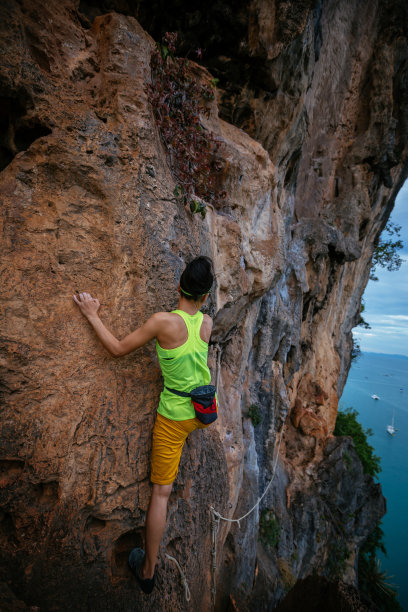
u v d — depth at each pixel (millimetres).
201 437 2840
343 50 10352
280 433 9570
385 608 15547
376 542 17234
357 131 11344
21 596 1759
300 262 10109
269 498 9852
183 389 1997
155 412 2270
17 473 1848
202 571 2750
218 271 3752
